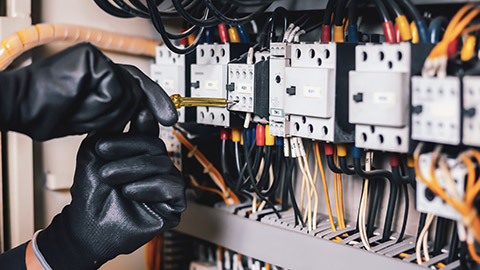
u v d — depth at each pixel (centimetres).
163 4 109
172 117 79
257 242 105
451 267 81
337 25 88
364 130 77
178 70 109
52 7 116
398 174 85
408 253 88
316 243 94
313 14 105
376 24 100
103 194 85
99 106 71
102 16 121
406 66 71
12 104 69
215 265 126
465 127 64
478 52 71
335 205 108
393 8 80
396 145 73
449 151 71
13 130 73
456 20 66
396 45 72
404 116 71
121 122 76
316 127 82
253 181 102
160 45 125
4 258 91
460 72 68
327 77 78
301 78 82
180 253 135
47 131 73
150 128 82
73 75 69
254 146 106
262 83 92
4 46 104
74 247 86
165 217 87
